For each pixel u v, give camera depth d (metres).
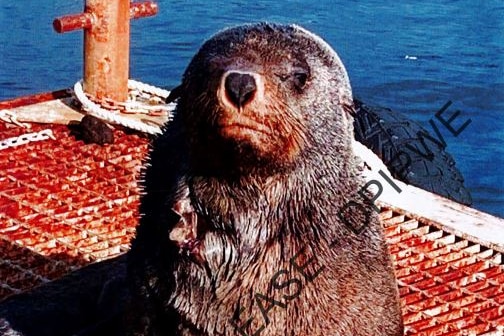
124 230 9.21
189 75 5.99
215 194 6.07
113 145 10.71
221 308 6.23
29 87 16.61
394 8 21.78
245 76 5.55
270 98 5.66
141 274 6.44
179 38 18.88
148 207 6.51
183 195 6.16
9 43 18.66
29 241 8.97
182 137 6.29
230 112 5.55
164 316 6.39
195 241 6.12
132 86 11.89
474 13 21.62
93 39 11.20
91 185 9.94
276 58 5.87
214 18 20.22
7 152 10.48
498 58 18.58
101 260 8.37
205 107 5.68
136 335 6.53
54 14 20.39
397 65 18.03
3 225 9.20
